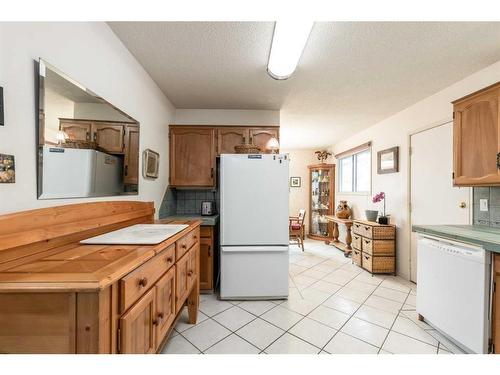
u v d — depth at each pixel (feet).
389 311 6.79
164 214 8.56
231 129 9.37
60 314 2.24
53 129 3.34
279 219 7.53
